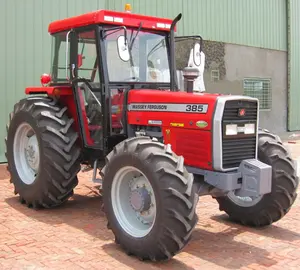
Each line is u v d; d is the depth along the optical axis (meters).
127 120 4.86
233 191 4.22
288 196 4.58
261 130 4.98
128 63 4.95
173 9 11.54
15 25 8.37
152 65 5.16
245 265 3.84
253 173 4.02
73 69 5.18
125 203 4.18
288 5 15.62
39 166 5.23
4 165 8.28
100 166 5.32
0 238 4.41
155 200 3.71
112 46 4.86
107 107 4.82
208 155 4.08
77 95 5.27
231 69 13.66
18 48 8.44
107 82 4.80
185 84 4.90
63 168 5.13
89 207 5.58
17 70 8.45
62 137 5.15
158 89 5.10
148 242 3.76
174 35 5.27
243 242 4.43
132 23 4.96
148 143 3.92
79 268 3.71
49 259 3.89
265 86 15.05
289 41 15.73
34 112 5.33
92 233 4.59
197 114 4.14
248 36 14.17
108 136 4.88
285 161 4.60
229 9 13.42
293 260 3.97
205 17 12.62
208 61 12.85
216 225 4.98
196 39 5.16
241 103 4.14
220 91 13.34
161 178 3.66
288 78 15.85
